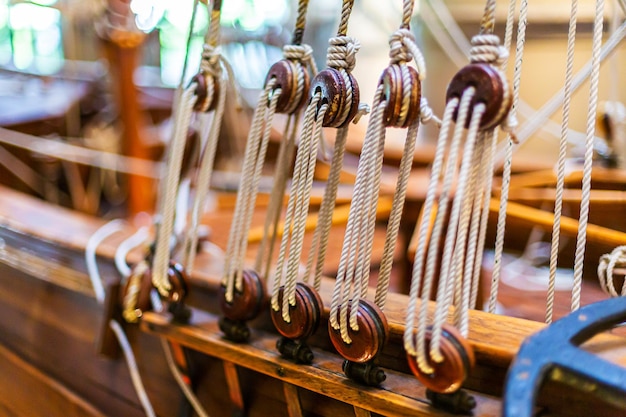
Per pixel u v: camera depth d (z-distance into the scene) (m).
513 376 0.37
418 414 0.48
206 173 0.69
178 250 0.82
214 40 0.66
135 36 1.40
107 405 0.88
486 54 0.43
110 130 2.24
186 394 0.74
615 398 0.36
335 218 1.05
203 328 0.69
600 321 0.43
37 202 1.19
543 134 1.69
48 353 0.98
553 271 0.55
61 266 0.94
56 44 2.94
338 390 0.53
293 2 2.39
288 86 0.58
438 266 0.89
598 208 0.96
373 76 2.38
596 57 0.51
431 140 2.08
